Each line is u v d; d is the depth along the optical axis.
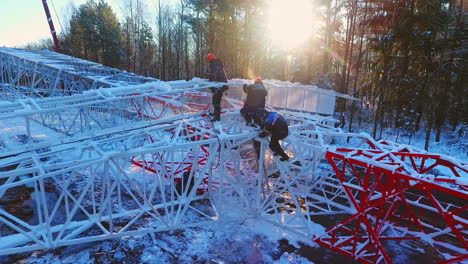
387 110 20.36
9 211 7.00
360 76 23.42
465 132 18.28
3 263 5.38
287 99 15.23
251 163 10.28
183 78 40.25
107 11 37.44
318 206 9.16
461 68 16.77
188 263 5.77
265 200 7.72
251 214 7.86
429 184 4.65
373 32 20.39
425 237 6.97
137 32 39.03
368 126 22.28
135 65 38.94
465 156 15.61
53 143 5.79
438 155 5.37
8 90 16.78
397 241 7.36
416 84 18.52
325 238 6.68
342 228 7.11
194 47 42.00
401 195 6.33
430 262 6.52
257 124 7.02
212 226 7.28
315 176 10.91
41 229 5.62
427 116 18.38
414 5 18.78
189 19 30.62
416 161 14.82
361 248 6.16
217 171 9.31
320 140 7.20
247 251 6.38
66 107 5.92
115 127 6.63
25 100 6.03
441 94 17.48
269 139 7.29
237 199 8.62
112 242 6.20
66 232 6.24
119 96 7.34
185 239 6.62
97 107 7.00
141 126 7.00
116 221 7.07
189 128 9.91
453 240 7.43
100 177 9.34
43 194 4.96
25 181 4.69
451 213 4.61
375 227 6.02
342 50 30.44
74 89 14.23
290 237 7.09
